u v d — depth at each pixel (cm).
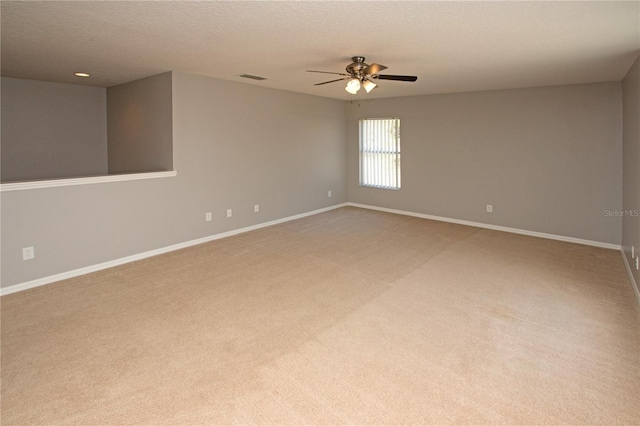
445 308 330
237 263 457
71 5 248
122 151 590
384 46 343
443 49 352
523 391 220
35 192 384
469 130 638
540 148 568
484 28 290
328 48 352
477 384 227
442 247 521
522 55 371
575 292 365
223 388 223
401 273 418
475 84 550
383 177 767
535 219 583
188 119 514
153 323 305
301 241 555
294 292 367
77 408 207
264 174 634
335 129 776
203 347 269
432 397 215
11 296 361
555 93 547
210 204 557
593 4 239
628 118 432
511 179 601
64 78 529
